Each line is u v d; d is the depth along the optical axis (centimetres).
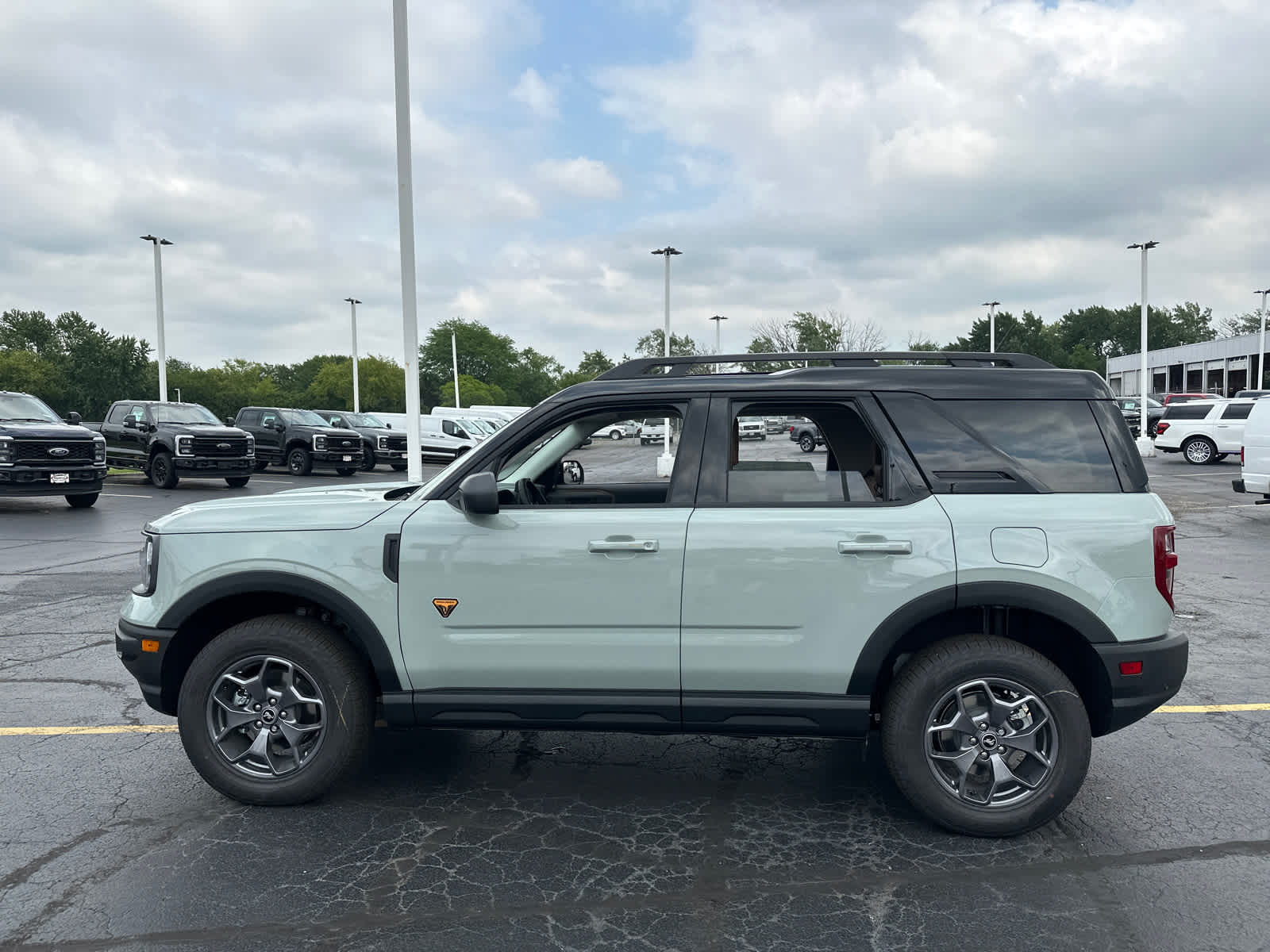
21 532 1334
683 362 385
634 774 425
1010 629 387
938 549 347
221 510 386
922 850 346
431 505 374
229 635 377
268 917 296
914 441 361
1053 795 348
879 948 279
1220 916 297
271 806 382
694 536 355
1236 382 5447
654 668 358
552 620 360
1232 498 1666
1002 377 368
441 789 405
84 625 732
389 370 10700
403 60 1531
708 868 331
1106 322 13338
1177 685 351
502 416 4384
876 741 471
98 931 288
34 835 358
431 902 306
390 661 368
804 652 352
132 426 2139
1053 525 347
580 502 487
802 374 372
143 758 443
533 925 292
